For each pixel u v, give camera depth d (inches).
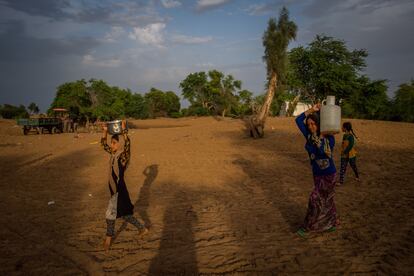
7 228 249.6
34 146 837.8
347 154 370.3
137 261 189.3
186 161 570.3
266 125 1188.5
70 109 1886.1
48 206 311.1
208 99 3043.8
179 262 186.2
